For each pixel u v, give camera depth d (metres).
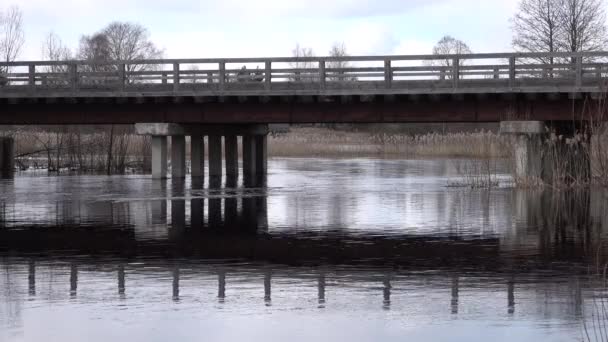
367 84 32.88
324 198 29.55
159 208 26.06
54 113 35.75
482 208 25.62
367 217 23.52
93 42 116.50
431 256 16.72
